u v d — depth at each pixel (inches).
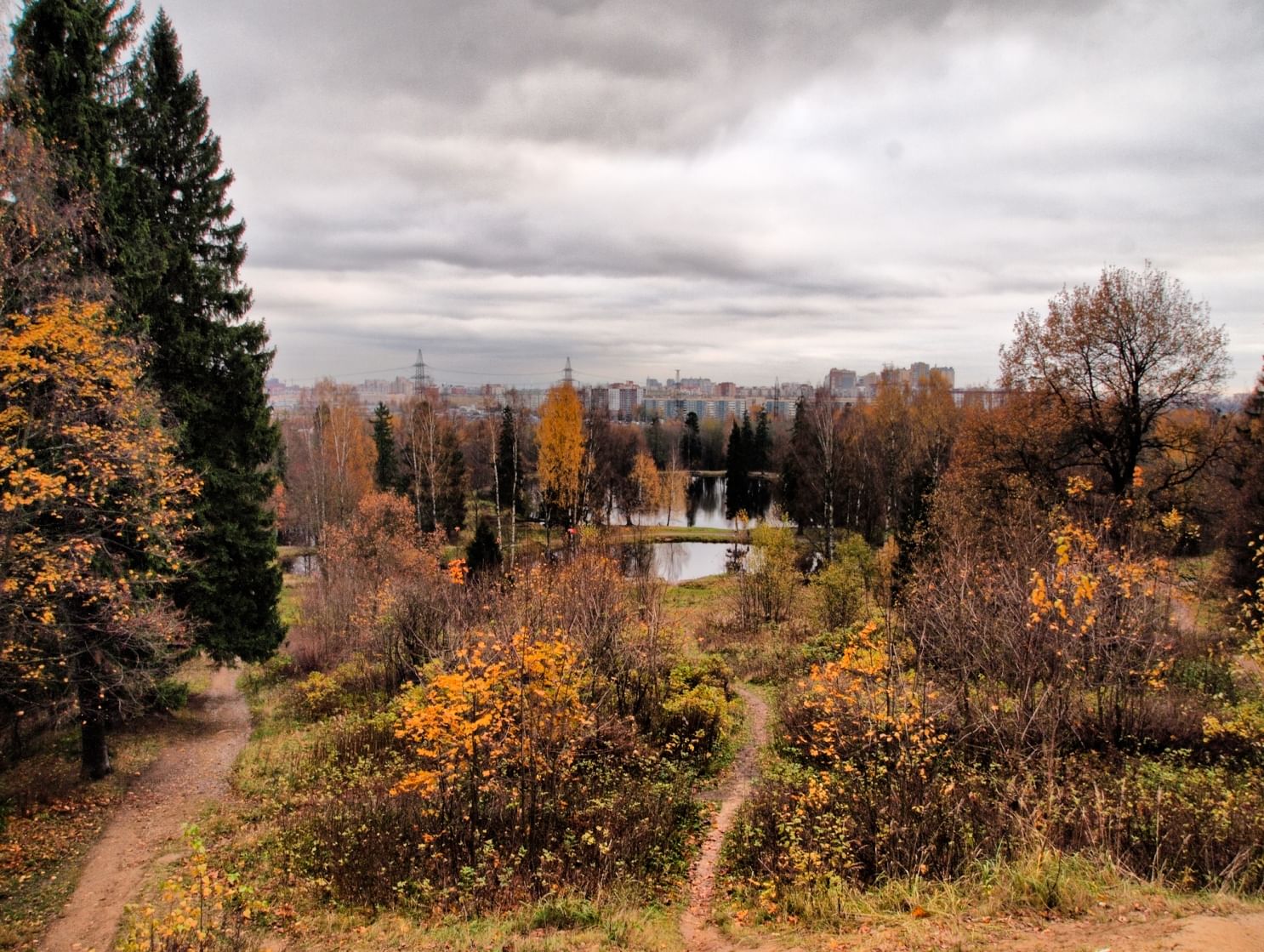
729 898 353.7
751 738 660.1
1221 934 209.8
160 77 770.8
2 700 593.6
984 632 475.8
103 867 452.4
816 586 1081.4
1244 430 1026.7
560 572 880.3
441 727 409.1
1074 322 912.3
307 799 538.9
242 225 828.0
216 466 792.9
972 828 343.0
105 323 491.5
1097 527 613.0
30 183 468.8
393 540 1266.0
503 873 370.6
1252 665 615.5
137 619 569.3
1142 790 372.2
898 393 1950.1
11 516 451.5
